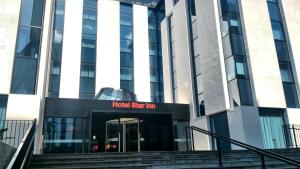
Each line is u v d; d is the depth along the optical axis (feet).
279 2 65.67
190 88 68.54
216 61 59.67
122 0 98.17
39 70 49.14
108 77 86.53
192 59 71.00
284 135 54.44
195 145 62.75
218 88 57.98
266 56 58.18
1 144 16.70
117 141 58.34
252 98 54.49
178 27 78.95
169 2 87.66
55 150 53.67
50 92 78.18
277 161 32.12
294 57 60.85
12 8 50.80
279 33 62.95
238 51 57.36
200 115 64.44
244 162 30.91
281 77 59.00
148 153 32.63
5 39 48.47
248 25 59.00
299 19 65.26
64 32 85.92
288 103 57.57
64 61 82.74
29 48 50.34
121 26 95.14
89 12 92.22
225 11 60.85
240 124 51.13
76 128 56.54
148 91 90.17
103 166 25.68
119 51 91.15
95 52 88.07
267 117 54.70
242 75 55.57
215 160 31.42
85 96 81.82
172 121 61.26
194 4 74.08
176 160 30.55
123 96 69.15
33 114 45.80
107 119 58.70
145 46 95.35
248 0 61.52
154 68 94.22
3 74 46.50
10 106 45.19
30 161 26.16
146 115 60.95
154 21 100.53
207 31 63.98
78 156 29.89
